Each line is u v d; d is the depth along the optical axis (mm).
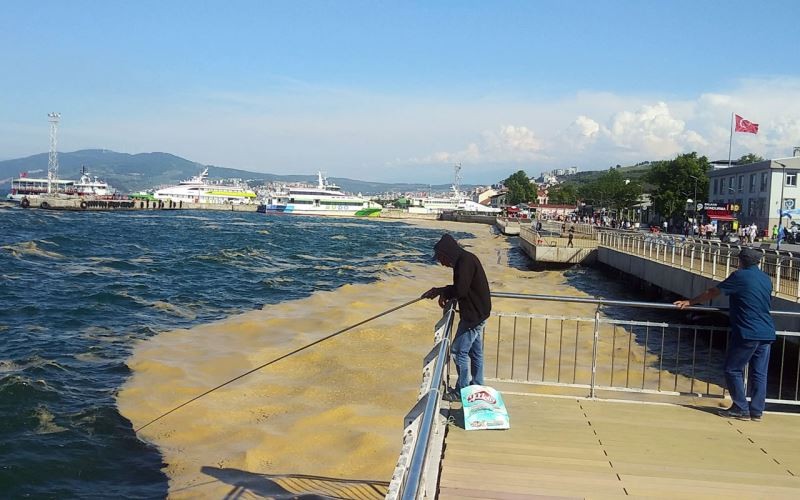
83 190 148750
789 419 7598
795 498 5254
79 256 37844
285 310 21375
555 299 8203
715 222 60750
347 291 26328
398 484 3020
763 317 7410
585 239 45844
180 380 13031
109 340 16594
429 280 32750
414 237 75875
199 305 22656
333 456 9438
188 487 8523
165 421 10812
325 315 20203
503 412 6848
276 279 30781
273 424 10695
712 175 72750
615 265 34500
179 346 16031
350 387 12625
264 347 15797
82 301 22172
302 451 9609
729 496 5242
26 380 12406
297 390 12445
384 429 10445
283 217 131750
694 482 5512
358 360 14531
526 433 6711
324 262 41625
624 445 6441
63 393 12031
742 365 7500
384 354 15102
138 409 11344
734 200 66250
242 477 8781
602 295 28812
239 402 11750
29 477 8734
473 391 6902
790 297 14414
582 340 17422
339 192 158500
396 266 38562
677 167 86500
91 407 11328
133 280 28500
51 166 151000
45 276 28531
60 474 8883
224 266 35812
